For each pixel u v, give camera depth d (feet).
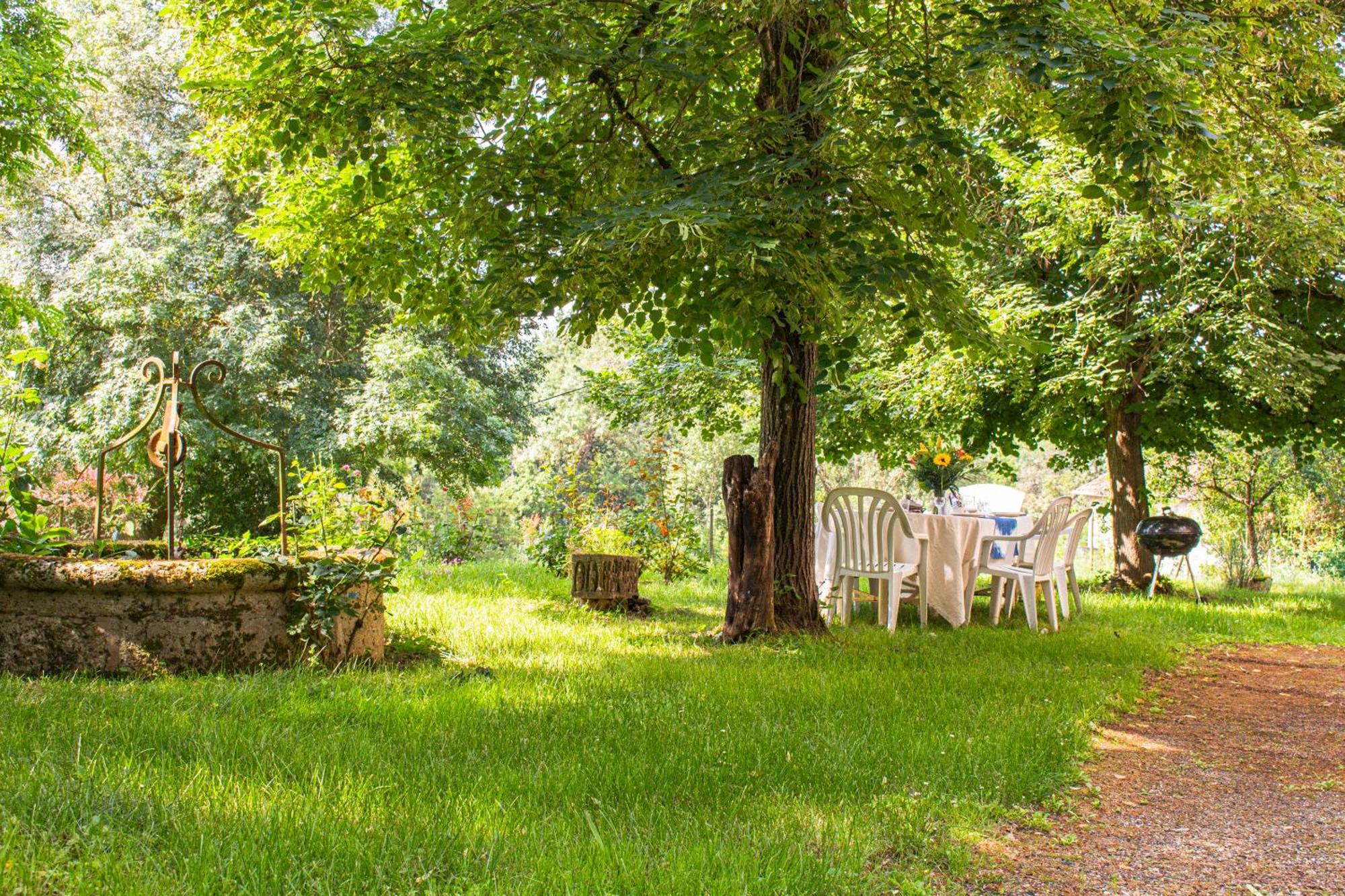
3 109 32.63
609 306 18.79
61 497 38.17
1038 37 16.67
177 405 16.05
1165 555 37.99
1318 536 58.44
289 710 12.37
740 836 8.55
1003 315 34.86
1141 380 36.68
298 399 58.29
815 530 29.25
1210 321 32.55
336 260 23.12
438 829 8.07
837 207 18.04
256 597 15.24
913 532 25.91
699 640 21.50
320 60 18.93
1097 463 51.52
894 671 17.80
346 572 15.90
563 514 36.27
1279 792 12.06
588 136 20.40
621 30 20.65
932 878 8.27
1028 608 25.64
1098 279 37.14
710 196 16.75
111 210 60.08
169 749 10.03
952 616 25.75
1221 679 20.66
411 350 56.13
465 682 15.21
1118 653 21.99
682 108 19.89
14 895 6.32
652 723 12.66
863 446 44.80
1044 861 9.00
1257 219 30.04
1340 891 8.61
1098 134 17.43
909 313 18.76
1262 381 31.42
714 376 42.19
